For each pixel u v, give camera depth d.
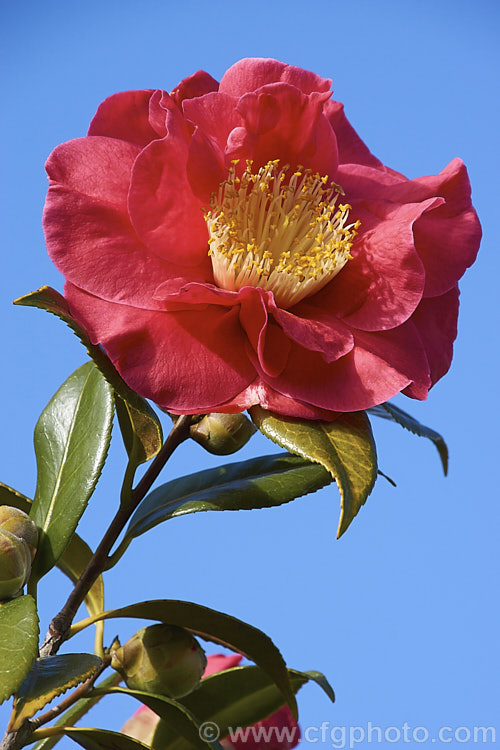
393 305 0.58
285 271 0.58
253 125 0.59
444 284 0.59
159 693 0.59
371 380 0.57
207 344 0.57
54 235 0.57
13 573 0.57
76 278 0.56
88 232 0.57
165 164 0.58
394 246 0.58
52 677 0.56
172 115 0.58
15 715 0.56
